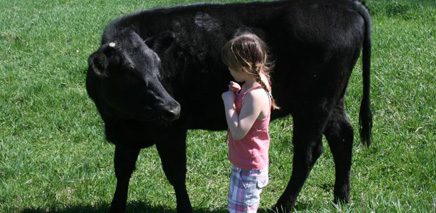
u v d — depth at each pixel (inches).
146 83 171.0
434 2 520.4
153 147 264.4
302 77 192.9
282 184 232.4
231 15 194.2
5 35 450.0
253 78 158.1
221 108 196.4
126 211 209.3
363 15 198.4
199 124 200.5
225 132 275.7
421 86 301.9
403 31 420.5
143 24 191.5
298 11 192.7
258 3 198.8
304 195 223.3
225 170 244.8
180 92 190.9
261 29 192.9
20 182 230.4
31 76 353.7
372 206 185.3
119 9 565.9
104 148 264.7
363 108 205.5
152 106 171.6
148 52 174.9
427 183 221.3
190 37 190.2
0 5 616.7
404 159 240.7
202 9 195.5
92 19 514.9
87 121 291.0
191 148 260.4
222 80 191.8
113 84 173.9
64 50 415.2
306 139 197.3
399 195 209.6
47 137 277.9
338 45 191.5
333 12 193.8
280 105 197.6
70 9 574.2
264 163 163.8
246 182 163.0
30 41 438.3
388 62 343.9
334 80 194.7
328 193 225.0
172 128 189.6
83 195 221.3
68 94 320.2
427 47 369.1
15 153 255.1
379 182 226.8
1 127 289.1
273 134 272.5
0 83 342.6
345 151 207.2
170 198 222.4
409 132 266.2
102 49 173.9
